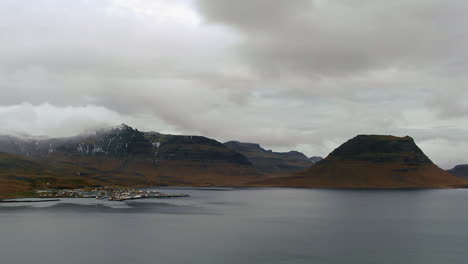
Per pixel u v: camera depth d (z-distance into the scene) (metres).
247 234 125.62
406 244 110.94
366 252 100.31
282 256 95.44
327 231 133.88
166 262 89.06
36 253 96.75
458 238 121.31
